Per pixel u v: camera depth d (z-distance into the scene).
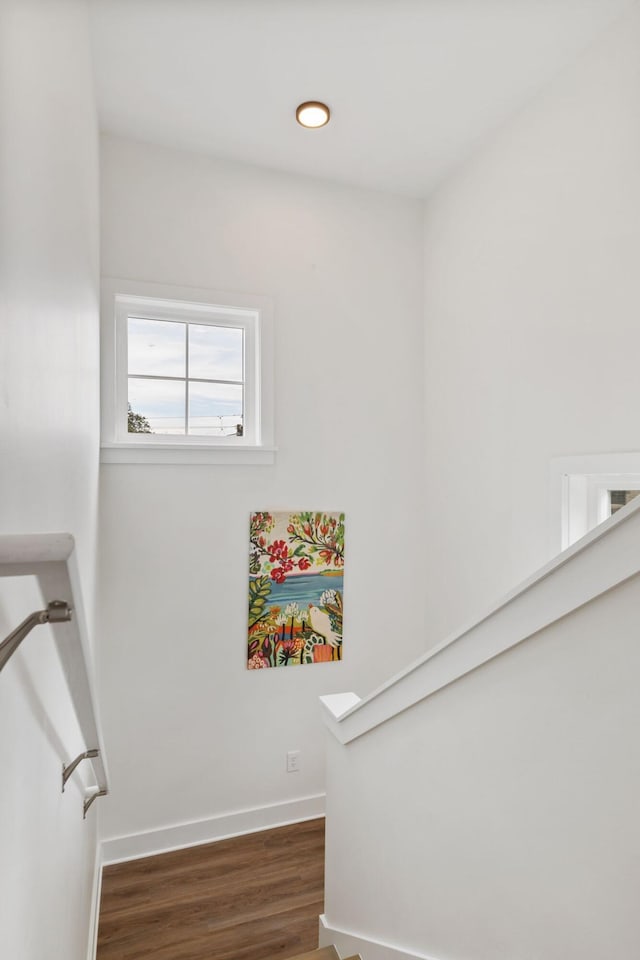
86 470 1.55
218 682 2.57
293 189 2.73
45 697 0.78
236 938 1.94
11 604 0.55
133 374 2.53
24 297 0.62
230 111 2.28
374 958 1.42
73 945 1.20
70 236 1.11
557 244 2.10
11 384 0.55
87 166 1.60
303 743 2.72
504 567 2.38
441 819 1.15
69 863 1.10
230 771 2.58
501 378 2.40
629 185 1.81
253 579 2.62
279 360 2.70
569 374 2.04
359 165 2.67
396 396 2.92
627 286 1.81
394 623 2.90
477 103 2.24
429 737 1.20
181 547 2.51
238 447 2.59
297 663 2.70
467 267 2.63
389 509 2.90
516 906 0.94
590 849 0.80
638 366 1.78
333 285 2.80
